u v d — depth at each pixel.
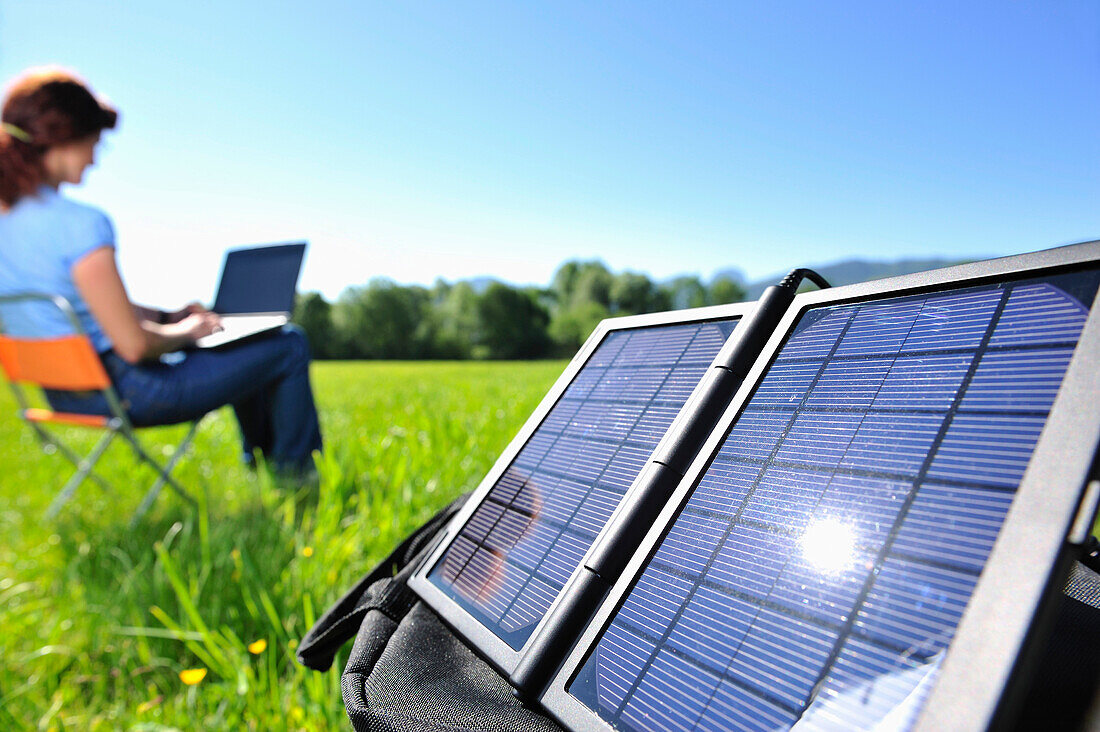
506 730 0.88
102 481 3.37
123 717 1.83
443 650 1.08
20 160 2.60
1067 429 0.66
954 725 0.57
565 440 1.40
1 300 2.71
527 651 0.94
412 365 34.12
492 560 1.21
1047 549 0.61
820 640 0.78
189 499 3.18
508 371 20.77
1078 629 0.85
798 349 1.10
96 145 2.88
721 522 0.98
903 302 1.01
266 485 3.15
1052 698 0.75
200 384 2.99
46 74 2.68
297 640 1.98
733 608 0.88
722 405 1.11
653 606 0.95
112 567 2.67
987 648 0.59
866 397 0.95
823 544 0.85
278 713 1.77
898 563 0.76
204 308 3.51
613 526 1.02
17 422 7.24
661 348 1.39
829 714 0.71
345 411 6.84
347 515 2.94
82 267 2.66
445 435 3.99
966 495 0.75
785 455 0.98
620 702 0.86
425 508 2.87
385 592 1.24
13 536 3.20
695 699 0.82
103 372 2.81
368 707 0.97
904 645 0.70
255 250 3.59
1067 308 0.80
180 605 2.30
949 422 0.83
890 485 0.83
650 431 1.22
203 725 1.78
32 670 2.10
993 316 0.88
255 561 2.48
